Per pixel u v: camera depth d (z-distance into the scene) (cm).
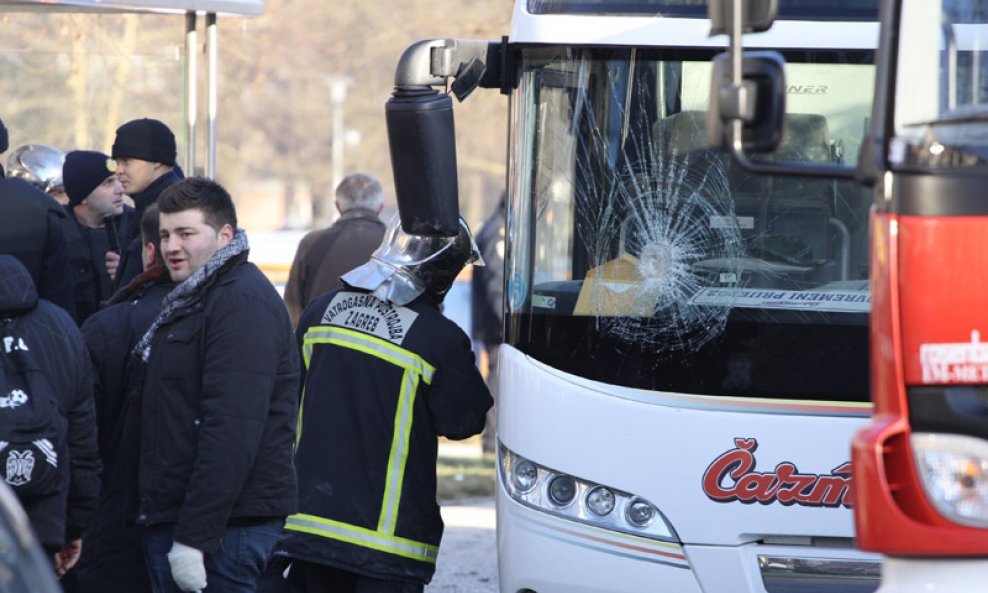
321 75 6581
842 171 950
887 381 909
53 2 2130
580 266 1371
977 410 889
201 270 1319
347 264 2295
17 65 2247
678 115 1367
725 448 1305
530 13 1388
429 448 1434
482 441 3206
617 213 1369
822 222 1350
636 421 1323
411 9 5522
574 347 1362
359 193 2322
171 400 1315
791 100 1348
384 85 6694
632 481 1315
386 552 1405
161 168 1883
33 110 2259
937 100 947
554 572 1327
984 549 883
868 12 1347
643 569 1305
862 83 1344
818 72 1345
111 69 2267
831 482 1295
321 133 8888
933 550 888
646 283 1359
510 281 1388
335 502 1408
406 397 1417
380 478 1411
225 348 1292
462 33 4822
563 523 1328
